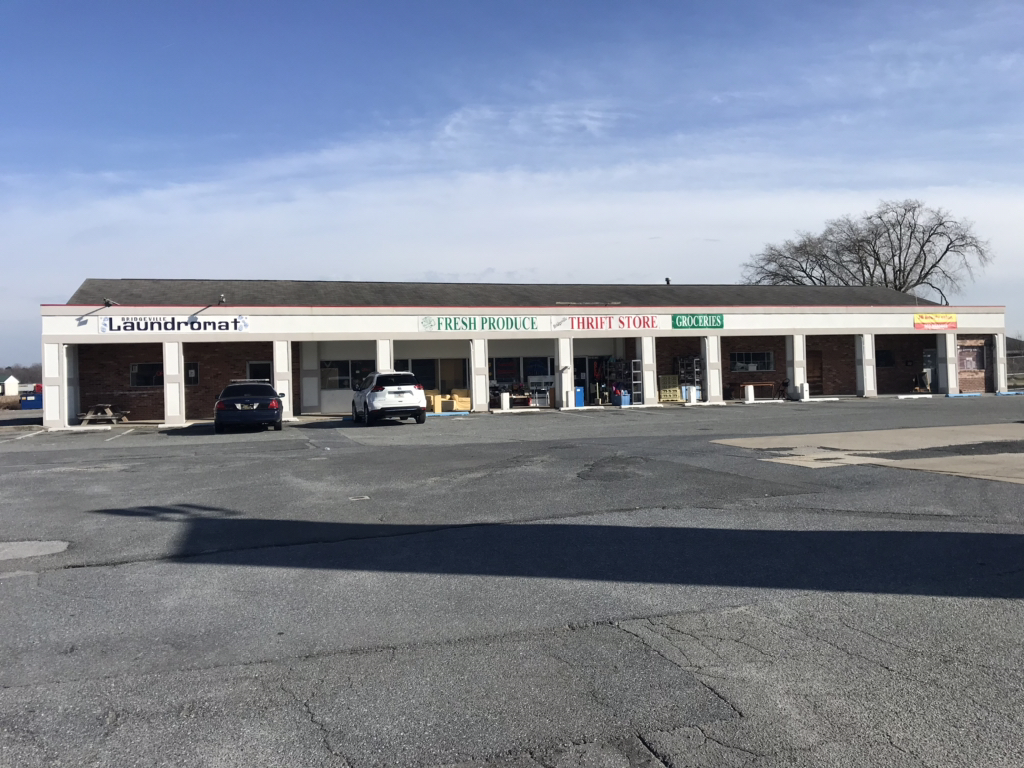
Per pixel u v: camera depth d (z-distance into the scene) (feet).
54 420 94.07
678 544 26.63
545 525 30.07
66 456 60.34
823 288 152.97
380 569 24.32
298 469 48.03
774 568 23.45
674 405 117.91
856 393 130.00
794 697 14.61
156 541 28.76
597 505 33.73
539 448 56.54
